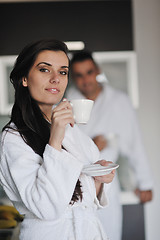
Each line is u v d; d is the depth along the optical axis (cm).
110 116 291
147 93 322
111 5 323
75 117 118
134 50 323
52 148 111
